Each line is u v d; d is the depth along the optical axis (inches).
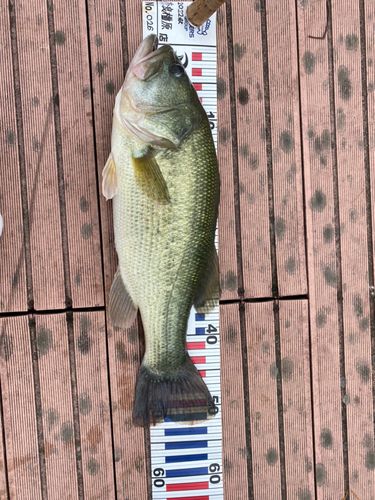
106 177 30.2
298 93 33.7
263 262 33.6
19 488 32.1
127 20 32.3
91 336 32.5
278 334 33.8
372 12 33.9
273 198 33.6
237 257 33.5
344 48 33.9
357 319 34.1
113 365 32.6
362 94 34.0
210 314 33.0
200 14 30.8
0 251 31.8
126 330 32.7
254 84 33.3
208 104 32.7
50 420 32.3
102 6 32.1
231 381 33.4
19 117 31.8
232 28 33.1
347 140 34.0
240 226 33.4
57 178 32.1
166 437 32.7
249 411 33.5
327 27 33.7
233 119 33.2
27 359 32.1
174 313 30.6
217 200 30.3
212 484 32.9
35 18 31.8
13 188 31.8
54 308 32.3
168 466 32.7
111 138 30.4
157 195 29.3
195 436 32.8
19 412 32.1
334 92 33.9
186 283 30.3
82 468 32.5
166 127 29.2
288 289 33.8
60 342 32.3
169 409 31.8
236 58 33.1
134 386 32.8
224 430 33.3
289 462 33.7
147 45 29.3
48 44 31.9
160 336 30.9
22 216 32.0
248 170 33.4
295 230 33.9
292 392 33.8
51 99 32.0
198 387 31.9
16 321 32.0
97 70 32.2
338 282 34.1
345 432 34.1
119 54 32.3
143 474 32.9
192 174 29.6
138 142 29.3
